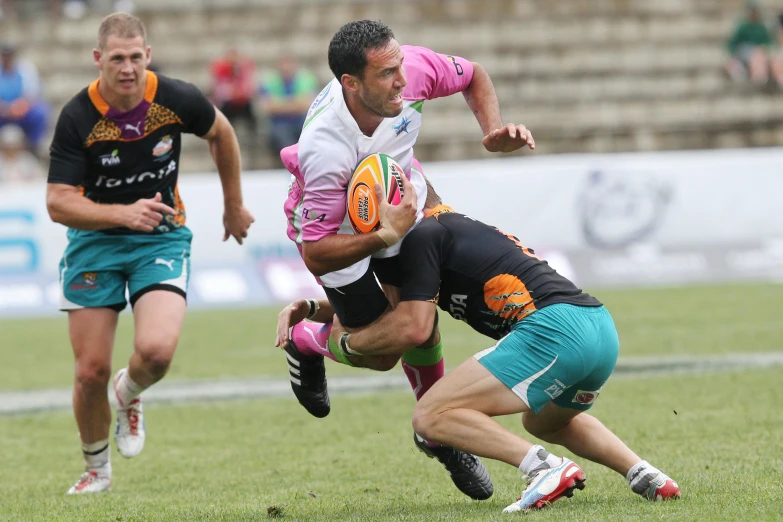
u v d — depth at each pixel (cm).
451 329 3972
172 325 1838
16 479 1995
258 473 1938
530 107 7212
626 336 3556
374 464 1966
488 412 1434
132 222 1770
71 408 2748
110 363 1878
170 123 1878
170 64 7106
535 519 1345
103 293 1884
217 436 2319
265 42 7225
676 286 4947
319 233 1473
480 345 3503
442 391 1434
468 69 1653
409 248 1473
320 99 1497
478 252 1463
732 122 7231
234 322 4269
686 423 2189
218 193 4847
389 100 1438
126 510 1648
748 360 3016
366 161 1462
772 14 7762
